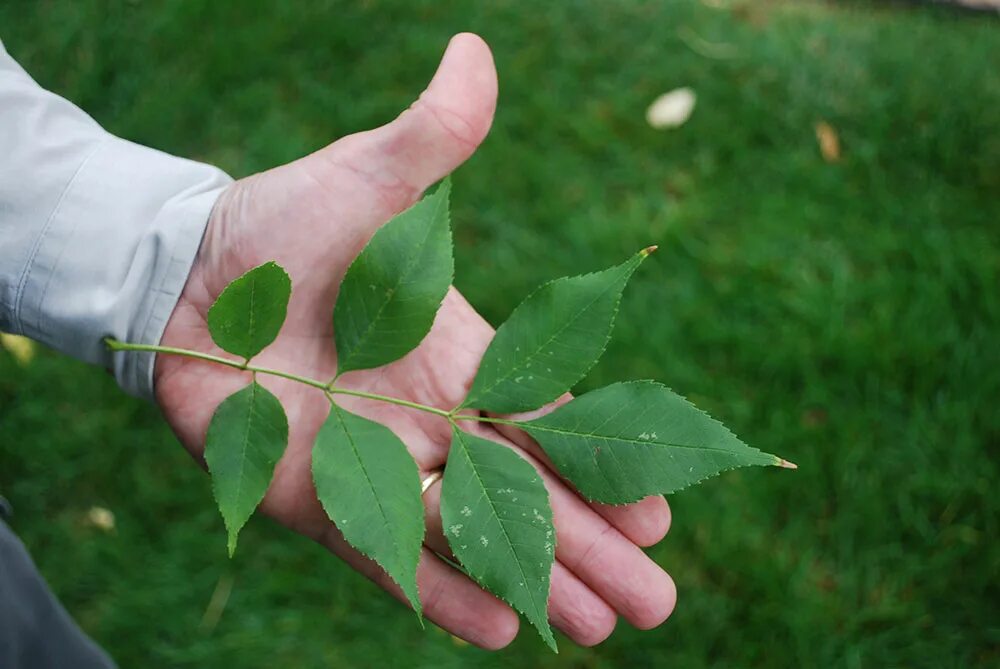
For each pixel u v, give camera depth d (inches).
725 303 29.2
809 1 34.4
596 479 19.4
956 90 31.8
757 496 27.4
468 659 26.4
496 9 33.0
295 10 32.4
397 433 21.1
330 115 31.4
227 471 19.4
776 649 26.3
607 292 19.5
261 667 26.4
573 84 32.2
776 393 28.2
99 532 27.3
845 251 29.8
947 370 28.3
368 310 19.7
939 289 28.9
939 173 30.9
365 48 32.3
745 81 32.2
